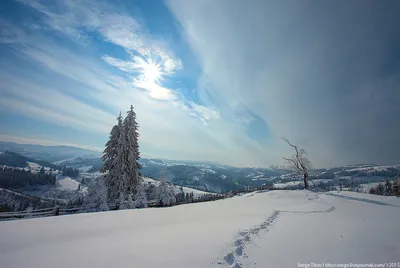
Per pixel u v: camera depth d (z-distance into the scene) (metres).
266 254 5.35
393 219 9.93
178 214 11.06
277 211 11.62
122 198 22.22
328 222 9.17
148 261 4.70
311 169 31.58
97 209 20.22
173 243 5.95
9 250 5.44
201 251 5.32
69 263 4.59
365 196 19.72
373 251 5.57
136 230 7.59
